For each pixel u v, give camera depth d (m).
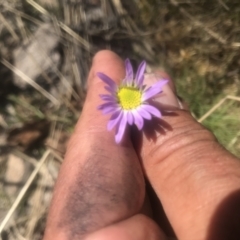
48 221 0.06
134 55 0.12
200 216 0.06
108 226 0.06
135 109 0.07
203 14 0.12
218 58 0.12
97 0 0.12
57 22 0.11
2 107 0.12
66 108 0.11
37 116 0.11
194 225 0.06
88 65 0.12
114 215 0.06
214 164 0.06
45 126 0.11
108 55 0.08
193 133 0.07
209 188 0.06
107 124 0.07
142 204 0.07
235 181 0.06
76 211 0.06
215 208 0.06
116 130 0.07
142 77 0.07
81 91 0.12
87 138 0.07
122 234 0.06
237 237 0.06
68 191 0.06
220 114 0.11
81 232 0.06
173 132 0.07
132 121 0.07
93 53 0.12
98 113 0.07
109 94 0.07
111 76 0.08
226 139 0.11
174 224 0.06
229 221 0.06
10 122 0.11
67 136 0.11
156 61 0.12
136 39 0.12
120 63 0.08
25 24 0.12
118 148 0.07
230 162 0.06
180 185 0.06
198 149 0.06
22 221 0.10
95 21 0.12
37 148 0.11
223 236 0.06
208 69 0.12
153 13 0.12
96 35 0.12
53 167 0.11
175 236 0.07
